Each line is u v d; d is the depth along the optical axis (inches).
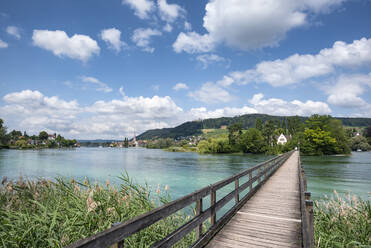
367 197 552.4
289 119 4397.1
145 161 1823.3
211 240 160.4
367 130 3969.0
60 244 136.5
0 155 2353.6
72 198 199.5
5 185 224.2
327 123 2571.4
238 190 242.5
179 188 701.9
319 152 2472.9
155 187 703.1
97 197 196.2
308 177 956.0
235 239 162.7
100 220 161.8
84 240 62.6
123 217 177.9
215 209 173.0
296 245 153.9
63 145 6466.5
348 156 2388.0
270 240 161.8
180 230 118.8
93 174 990.4
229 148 3203.7
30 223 151.7
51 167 1269.7
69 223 154.6
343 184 785.6
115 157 2361.0
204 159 2086.6
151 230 177.0
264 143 3075.8
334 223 242.5
